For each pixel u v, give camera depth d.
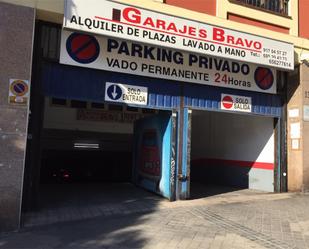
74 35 8.70
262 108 11.52
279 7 11.80
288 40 11.51
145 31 8.43
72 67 8.76
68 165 15.47
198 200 10.02
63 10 7.85
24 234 6.63
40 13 7.88
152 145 11.43
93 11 7.99
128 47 9.28
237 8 10.84
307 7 12.34
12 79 7.17
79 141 15.45
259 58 9.98
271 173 12.16
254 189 12.77
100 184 13.53
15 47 7.24
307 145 11.56
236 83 10.88
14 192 7.02
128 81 9.34
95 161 15.93
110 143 15.94
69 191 11.42
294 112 11.78
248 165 13.17
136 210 8.55
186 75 10.01
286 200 10.20
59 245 5.96
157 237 6.40
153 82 9.66
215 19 10.27
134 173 13.27
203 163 15.67
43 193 10.84
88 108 15.47
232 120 14.11
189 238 6.37
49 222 7.39
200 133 16.08
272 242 6.29
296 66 11.82
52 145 15.10
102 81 9.05
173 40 8.71
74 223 7.36
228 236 6.55
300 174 11.50
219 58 9.69
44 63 8.51
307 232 6.97
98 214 8.11
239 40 9.65
